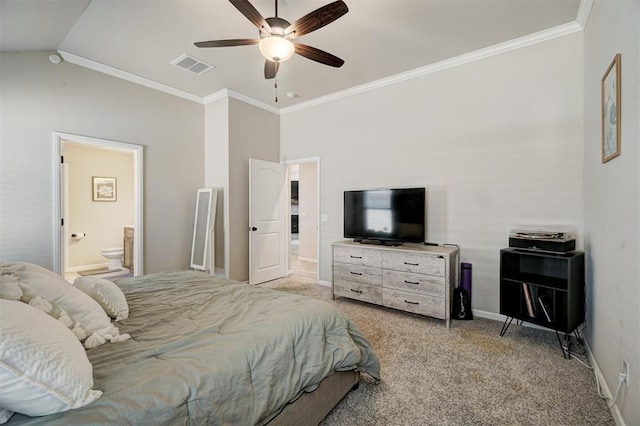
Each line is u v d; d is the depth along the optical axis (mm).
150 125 3973
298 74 3736
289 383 1326
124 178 6086
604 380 1893
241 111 4461
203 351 1184
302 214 7008
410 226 3424
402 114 3766
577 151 2721
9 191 2934
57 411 812
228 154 4293
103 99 3531
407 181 3736
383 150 3936
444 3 2402
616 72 1716
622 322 1610
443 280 2955
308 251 6914
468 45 3064
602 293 2006
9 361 753
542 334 2770
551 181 2842
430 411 1724
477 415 1692
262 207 4695
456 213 3375
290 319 1517
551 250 2506
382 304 3387
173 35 2867
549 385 1969
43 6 2291
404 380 2031
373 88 4008
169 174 4184
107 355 1143
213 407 1036
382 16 2564
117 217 6000
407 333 2801
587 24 2527
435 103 3504
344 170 4328
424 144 3594
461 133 3334
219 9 2477
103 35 2869
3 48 2824
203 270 4156
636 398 1403
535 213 2920
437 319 3160
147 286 2146
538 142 2900
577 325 2385
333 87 4148
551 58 2830
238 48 3107
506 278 2701
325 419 1658
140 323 1483
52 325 951
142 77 3812
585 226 2580
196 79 3881
